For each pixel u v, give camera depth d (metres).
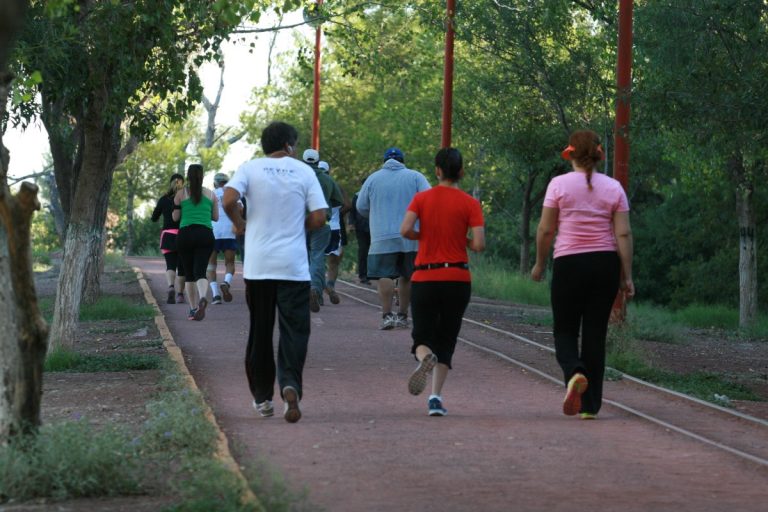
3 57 7.58
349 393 19.31
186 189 31.42
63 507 10.95
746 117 30.31
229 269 36.50
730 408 21.45
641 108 31.39
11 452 11.62
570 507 11.39
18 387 12.16
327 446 14.34
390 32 45.53
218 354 24.36
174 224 37.25
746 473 13.38
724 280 72.94
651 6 32.66
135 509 10.82
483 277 58.94
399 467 13.16
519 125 61.22
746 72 30.80
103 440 11.98
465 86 62.72
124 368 22.55
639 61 37.03
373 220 28.16
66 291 23.97
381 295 28.77
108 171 28.23
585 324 17.12
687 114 30.86
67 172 37.38
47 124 33.81
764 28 31.72
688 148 46.28
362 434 15.25
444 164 17.06
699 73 31.53
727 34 31.89
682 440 15.47
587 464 13.62
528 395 19.64
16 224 11.85
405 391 19.69
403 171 28.14
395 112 80.94
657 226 80.88
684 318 54.03
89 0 25.97
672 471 13.38
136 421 15.75
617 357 25.25
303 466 13.12
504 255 95.31
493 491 12.02
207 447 13.35
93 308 34.59
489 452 14.18
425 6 47.62
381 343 26.39
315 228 16.08
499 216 95.50
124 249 118.38
